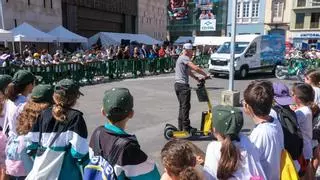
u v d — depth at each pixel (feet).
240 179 7.91
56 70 46.29
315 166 12.50
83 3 112.68
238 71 61.52
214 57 62.90
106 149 7.63
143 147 21.11
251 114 9.51
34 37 64.08
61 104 9.19
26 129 9.61
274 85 11.14
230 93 31.71
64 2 102.68
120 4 141.18
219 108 8.36
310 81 14.42
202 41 130.52
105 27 133.18
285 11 175.73
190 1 196.95
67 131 8.95
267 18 179.63
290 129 10.20
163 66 71.51
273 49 69.15
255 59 64.85
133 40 117.60
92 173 7.67
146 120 28.40
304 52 104.68
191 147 7.16
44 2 92.27
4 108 11.53
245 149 8.16
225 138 8.07
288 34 175.22
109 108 7.82
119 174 7.41
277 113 10.38
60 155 8.94
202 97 21.90
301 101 11.78
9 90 11.51
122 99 7.84
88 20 119.14
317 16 166.40
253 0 181.37
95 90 45.65
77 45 101.45
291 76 62.95
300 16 170.91
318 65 74.08
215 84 53.78
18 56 54.08
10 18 78.79
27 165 10.27
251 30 184.96
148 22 172.35
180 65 22.22
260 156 8.95
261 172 8.19
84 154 8.93
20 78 11.68
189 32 225.76
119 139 7.58
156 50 81.71
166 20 200.85
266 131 8.97
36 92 9.95
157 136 23.56
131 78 61.11
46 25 93.35
